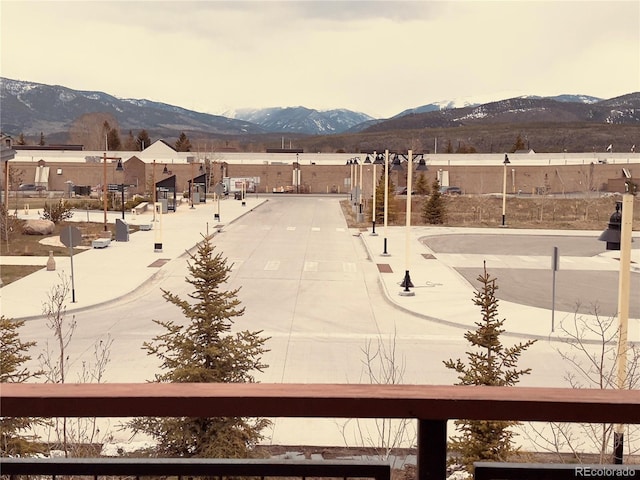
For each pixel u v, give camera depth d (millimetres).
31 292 25797
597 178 100438
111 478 5984
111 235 42188
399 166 36656
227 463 2979
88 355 17906
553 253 21281
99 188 87875
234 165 108812
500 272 33312
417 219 60625
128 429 12023
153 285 28219
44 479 5793
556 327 21656
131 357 17781
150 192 84688
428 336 20734
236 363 10375
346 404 2768
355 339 20250
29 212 61938
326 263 34688
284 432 12398
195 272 10461
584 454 11547
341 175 109625
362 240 44281
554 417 2758
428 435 2803
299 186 108375
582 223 60000
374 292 27641
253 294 26719
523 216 65812
